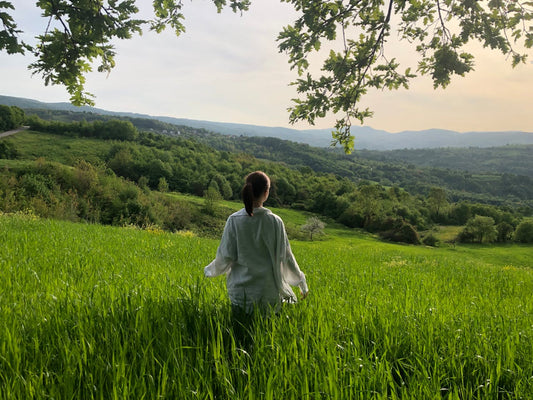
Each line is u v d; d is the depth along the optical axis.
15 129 123.88
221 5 4.99
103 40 3.81
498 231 92.69
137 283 3.87
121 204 52.69
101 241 8.30
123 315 2.60
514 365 2.23
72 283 3.67
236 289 2.76
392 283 5.83
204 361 2.05
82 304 2.75
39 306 2.75
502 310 4.02
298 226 89.50
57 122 129.38
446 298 4.69
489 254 68.00
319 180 138.25
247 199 2.60
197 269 5.66
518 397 1.92
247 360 2.13
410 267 9.38
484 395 1.90
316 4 4.47
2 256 5.09
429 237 85.81
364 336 2.59
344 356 2.16
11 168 49.38
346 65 4.73
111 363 2.00
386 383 1.89
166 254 7.48
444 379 2.07
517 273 9.58
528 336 2.81
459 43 4.38
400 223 89.06
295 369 1.96
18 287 3.48
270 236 2.68
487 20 4.26
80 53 3.85
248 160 144.12
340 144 4.96
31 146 108.75
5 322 2.33
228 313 2.76
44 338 2.26
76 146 115.44
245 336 2.50
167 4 4.92
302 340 2.27
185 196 96.06
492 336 2.74
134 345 2.17
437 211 122.44
